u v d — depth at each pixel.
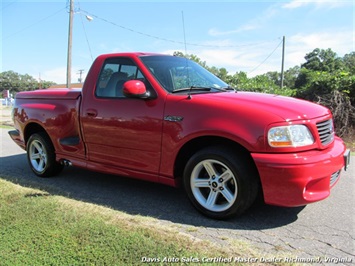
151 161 3.91
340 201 4.10
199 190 3.71
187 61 4.76
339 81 10.56
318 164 3.16
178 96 3.73
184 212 3.82
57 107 5.00
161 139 3.75
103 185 4.94
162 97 3.79
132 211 3.86
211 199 3.60
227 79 13.95
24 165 6.45
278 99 3.68
